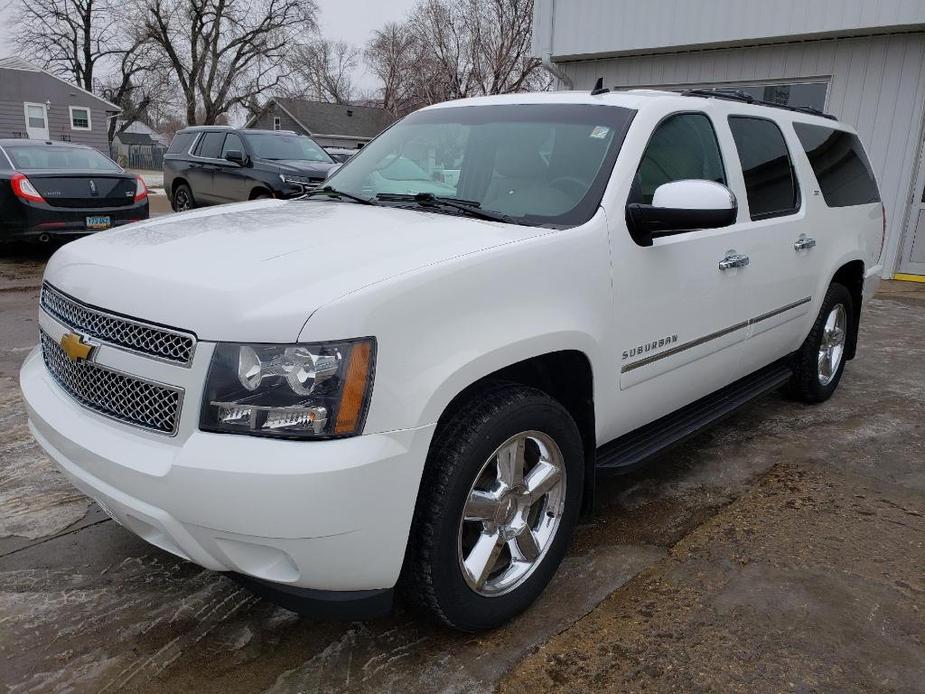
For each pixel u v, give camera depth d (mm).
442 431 2301
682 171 3283
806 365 4719
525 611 2709
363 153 3873
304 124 51156
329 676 2375
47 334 2631
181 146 13852
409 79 40250
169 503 2045
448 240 2496
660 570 2982
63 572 2902
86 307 2326
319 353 1980
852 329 5164
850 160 5023
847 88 9859
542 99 3482
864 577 2932
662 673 2383
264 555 2076
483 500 2439
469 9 31516
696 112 3473
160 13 48125
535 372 2773
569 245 2617
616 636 2564
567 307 2586
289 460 1952
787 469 3982
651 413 3248
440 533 2252
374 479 2025
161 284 2182
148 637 2543
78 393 2391
